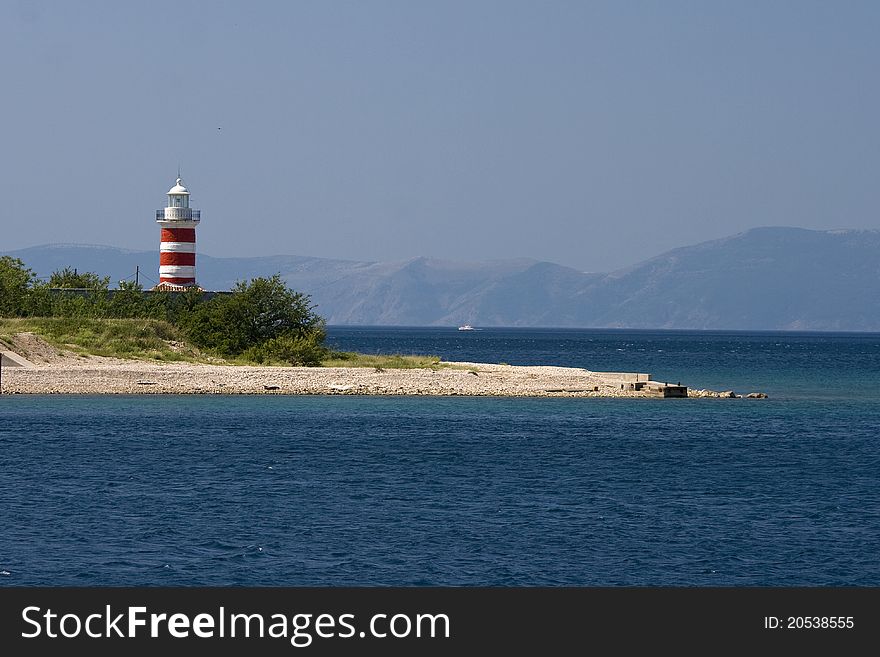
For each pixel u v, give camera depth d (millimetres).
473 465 129875
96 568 82250
